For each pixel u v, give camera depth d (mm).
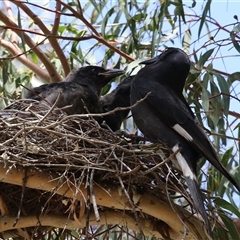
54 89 11867
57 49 13719
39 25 13570
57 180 9688
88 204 9531
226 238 11203
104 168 9641
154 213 10219
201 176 12914
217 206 11234
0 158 9461
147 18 13500
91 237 10359
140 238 11812
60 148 9820
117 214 10414
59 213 10281
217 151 12281
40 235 10703
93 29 13344
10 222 10141
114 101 12484
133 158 9961
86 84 12258
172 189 10164
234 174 12789
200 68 12469
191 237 10562
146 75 11648
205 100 12000
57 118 10188
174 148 10688
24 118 10102
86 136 9969
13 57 12859
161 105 11008
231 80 12547
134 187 10094
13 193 10008
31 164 9508
